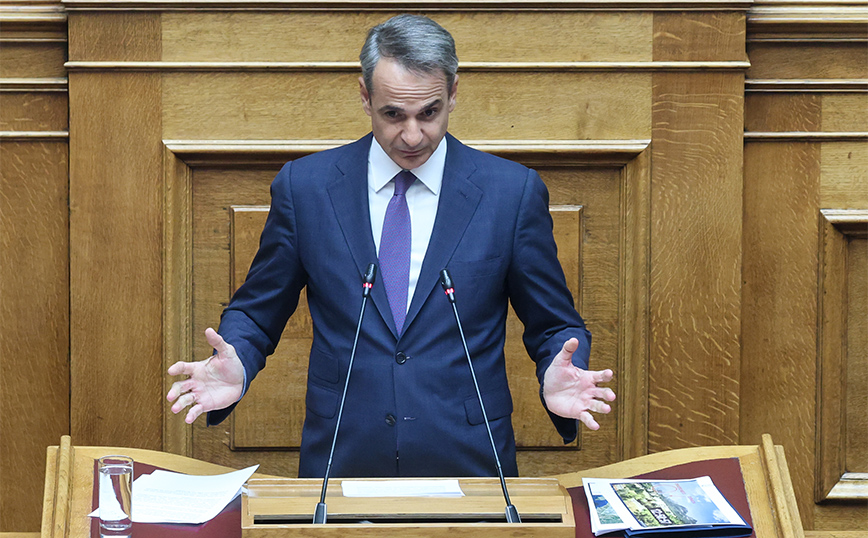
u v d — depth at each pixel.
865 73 11.34
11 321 11.36
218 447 11.40
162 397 11.16
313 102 11.00
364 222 7.67
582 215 11.28
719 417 11.24
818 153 11.39
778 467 6.54
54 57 11.20
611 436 11.45
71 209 11.05
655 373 11.24
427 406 7.39
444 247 7.57
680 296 11.20
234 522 6.08
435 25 7.07
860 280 11.56
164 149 10.98
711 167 11.09
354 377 7.50
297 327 11.30
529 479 6.48
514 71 10.98
